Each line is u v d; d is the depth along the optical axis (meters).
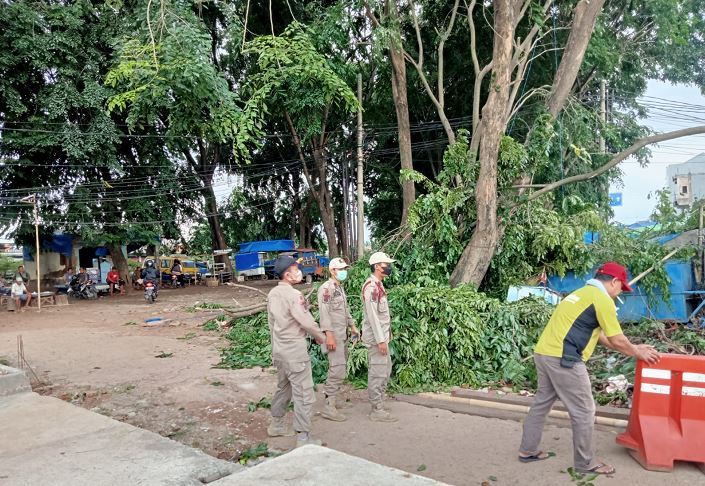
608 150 19.38
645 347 4.14
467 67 18.19
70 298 22.48
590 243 10.34
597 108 19.22
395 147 24.56
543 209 10.09
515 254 9.76
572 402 4.05
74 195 22.00
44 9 19.80
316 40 14.73
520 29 14.99
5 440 4.24
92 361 8.53
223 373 7.53
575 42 10.27
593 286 4.07
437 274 9.35
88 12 20.48
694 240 9.39
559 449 4.59
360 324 7.45
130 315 15.17
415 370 6.70
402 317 7.09
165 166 24.91
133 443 4.10
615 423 5.08
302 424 4.64
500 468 4.24
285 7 19.22
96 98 19.50
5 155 20.55
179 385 6.93
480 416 5.59
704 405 4.14
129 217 24.02
